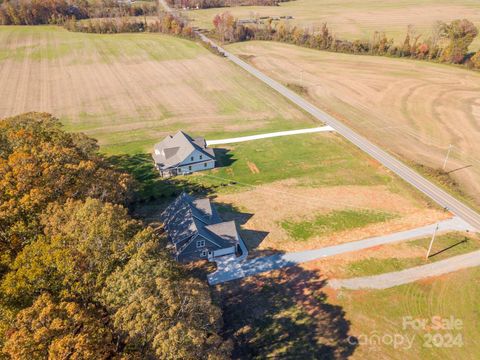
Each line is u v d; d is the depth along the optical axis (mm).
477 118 100312
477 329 43688
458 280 50406
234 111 104250
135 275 33188
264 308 46125
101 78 125875
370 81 126062
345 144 87000
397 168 77562
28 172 44656
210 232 54250
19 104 105562
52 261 33844
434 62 144250
